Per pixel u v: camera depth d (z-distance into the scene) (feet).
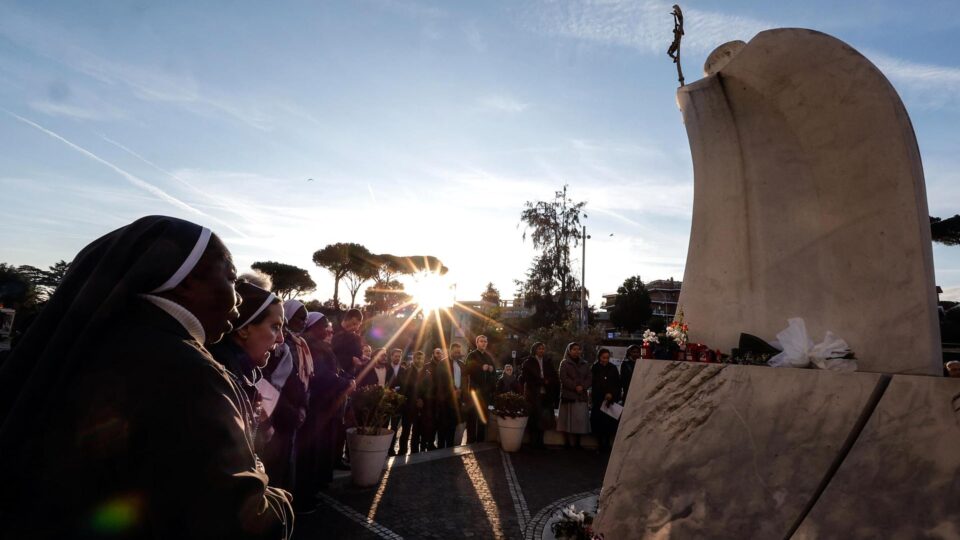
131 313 3.51
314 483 14.24
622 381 26.22
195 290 3.78
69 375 3.08
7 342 47.11
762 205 12.66
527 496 16.87
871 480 7.77
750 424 9.57
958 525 6.83
